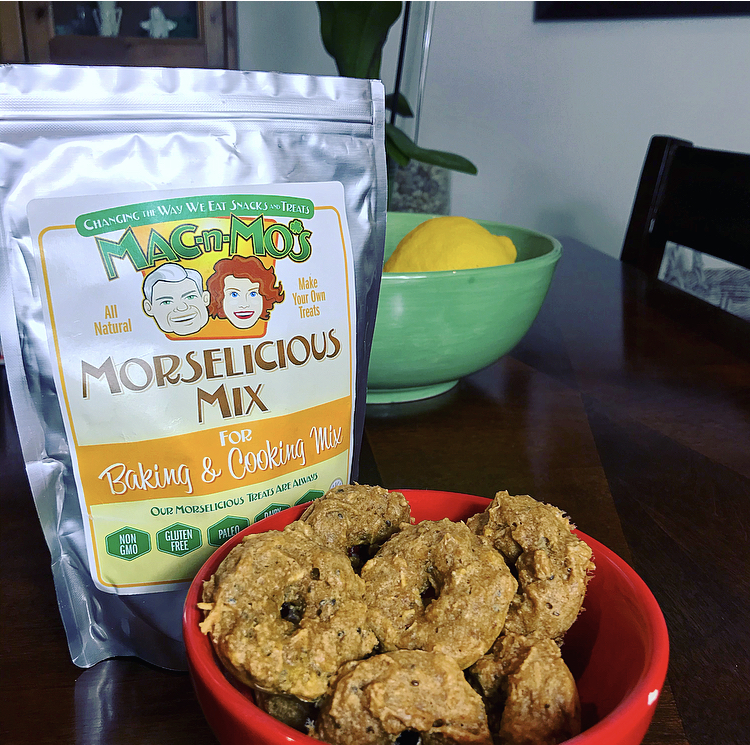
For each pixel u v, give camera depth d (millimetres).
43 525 292
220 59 1486
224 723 203
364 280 348
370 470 438
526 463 449
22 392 287
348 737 213
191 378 294
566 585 250
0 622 314
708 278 1256
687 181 847
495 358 528
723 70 1359
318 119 324
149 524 300
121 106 285
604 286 851
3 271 277
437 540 257
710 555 357
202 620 234
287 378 313
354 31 799
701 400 547
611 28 1442
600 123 1528
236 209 299
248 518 314
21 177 275
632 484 425
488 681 236
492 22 1553
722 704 267
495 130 1641
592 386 576
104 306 282
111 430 289
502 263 521
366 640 236
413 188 898
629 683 218
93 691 282
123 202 282
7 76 270
